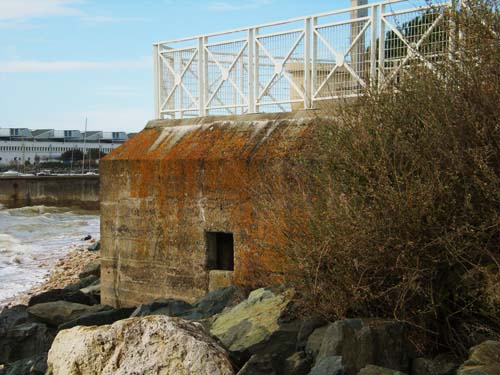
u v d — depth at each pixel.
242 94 11.84
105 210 12.61
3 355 10.18
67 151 136.88
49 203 56.75
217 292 9.94
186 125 12.40
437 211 6.52
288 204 8.32
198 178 11.04
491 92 6.79
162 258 11.71
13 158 136.88
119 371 6.00
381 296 6.82
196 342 6.00
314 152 8.73
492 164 6.66
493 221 6.27
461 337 6.49
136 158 12.09
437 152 6.82
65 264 23.94
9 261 25.34
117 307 12.48
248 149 10.52
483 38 7.08
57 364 6.49
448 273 6.71
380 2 9.77
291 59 11.13
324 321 7.06
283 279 8.66
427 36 8.59
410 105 7.32
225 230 10.68
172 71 13.29
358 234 6.69
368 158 7.17
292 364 6.39
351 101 9.00
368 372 5.73
